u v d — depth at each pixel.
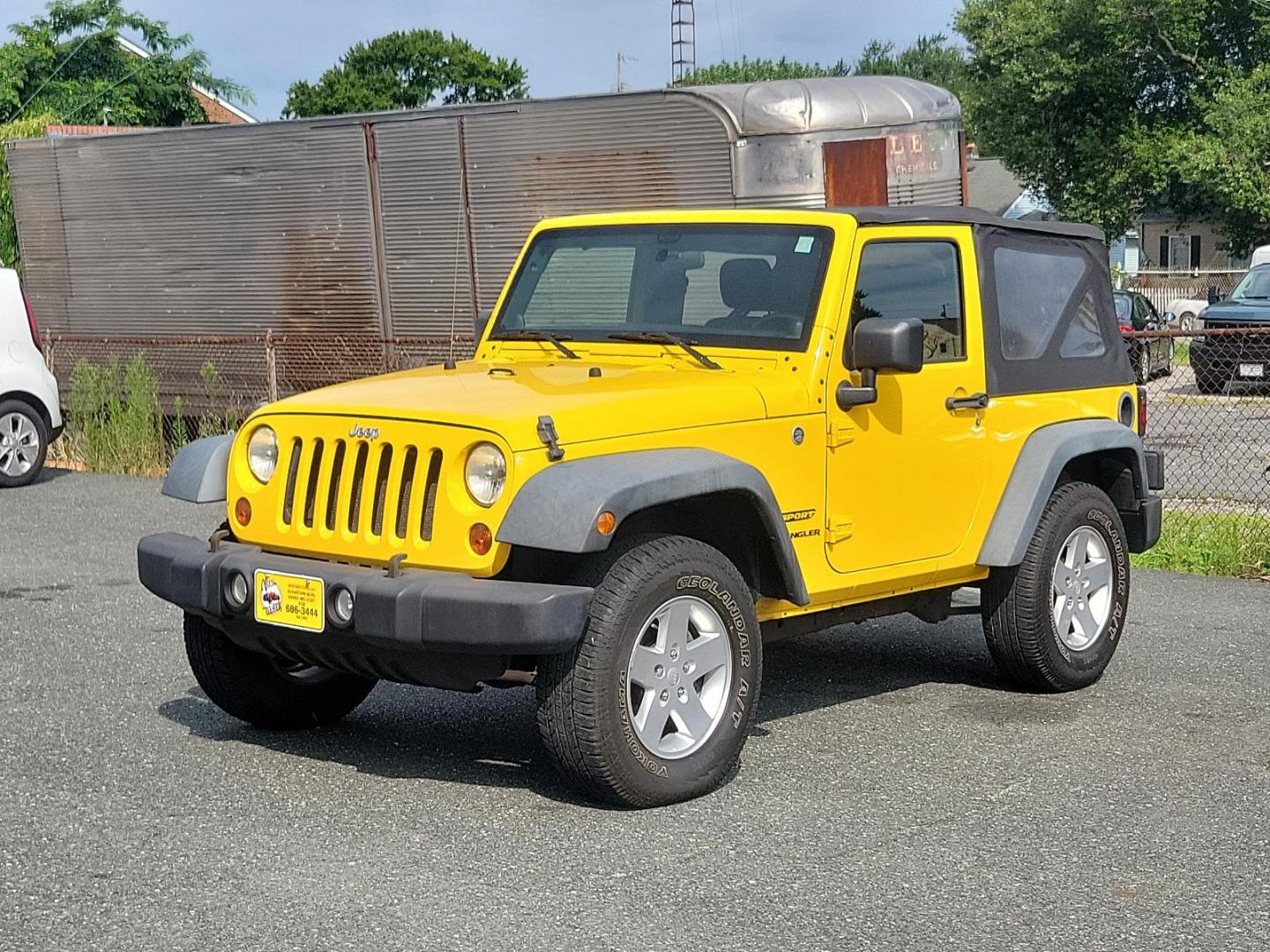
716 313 6.30
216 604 5.60
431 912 4.41
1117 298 26.28
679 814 5.33
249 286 16.39
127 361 17.31
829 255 6.14
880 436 6.29
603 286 6.63
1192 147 44.38
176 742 6.22
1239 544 10.51
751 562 5.90
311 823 5.20
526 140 14.33
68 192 17.77
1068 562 7.16
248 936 4.24
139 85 41.84
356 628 5.18
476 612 4.98
